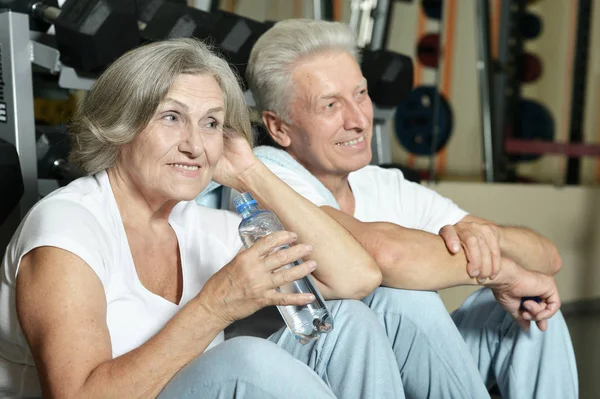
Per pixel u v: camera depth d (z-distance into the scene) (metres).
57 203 1.17
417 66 5.70
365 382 1.25
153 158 1.20
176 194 1.22
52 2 1.76
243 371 1.07
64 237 1.10
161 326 1.22
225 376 1.08
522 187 3.89
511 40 5.57
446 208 1.83
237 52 1.94
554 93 5.89
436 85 3.92
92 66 1.69
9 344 1.20
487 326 1.64
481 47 4.46
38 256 1.09
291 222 1.40
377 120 2.35
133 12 1.69
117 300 1.19
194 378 1.09
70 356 1.04
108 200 1.24
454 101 5.36
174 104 1.19
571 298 4.00
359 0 3.46
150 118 1.19
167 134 1.20
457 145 5.19
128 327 1.19
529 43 5.83
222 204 1.66
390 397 1.26
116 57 1.69
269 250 1.09
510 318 1.60
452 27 5.36
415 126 5.06
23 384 1.22
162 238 1.30
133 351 1.07
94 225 1.17
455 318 1.71
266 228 1.22
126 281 1.21
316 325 1.23
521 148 5.31
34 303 1.07
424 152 5.06
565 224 3.97
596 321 3.74
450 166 5.14
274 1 4.78
